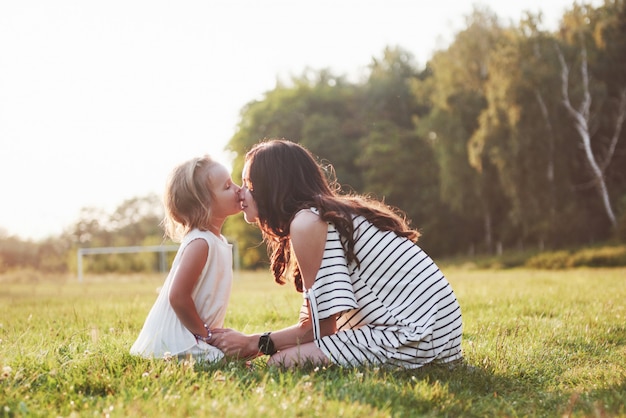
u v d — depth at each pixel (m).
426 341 2.99
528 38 28.30
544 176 27.92
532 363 3.39
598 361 3.61
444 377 2.94
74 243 44.94
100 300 9.16
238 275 26.70
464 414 2.44
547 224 27.80
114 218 48.56
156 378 2.60
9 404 2.32
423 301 3.03
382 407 2.31
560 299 6.73
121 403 2.22
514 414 2.42
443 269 26.98
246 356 3.16
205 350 3.12
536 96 27.62
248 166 3.26
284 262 3.49
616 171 30.38
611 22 29.58
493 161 28.20
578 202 29.03
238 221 41.19
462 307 6.22
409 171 39.62
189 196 3.21
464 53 32.59
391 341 2.98
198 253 3.14
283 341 3.12
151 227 49.25
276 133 43.75
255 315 5.81
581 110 28.09
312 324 3.03
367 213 3.12
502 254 30.42
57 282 23.78
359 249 3.04
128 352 3.16
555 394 2.81
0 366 2.74
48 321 5.29
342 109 45.84
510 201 31.39
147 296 10.19
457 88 32.03
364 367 2.90
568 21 30.27
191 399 2.30
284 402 2.23
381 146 39.56
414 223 38.53
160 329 3.18
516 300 6.76
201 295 3.21
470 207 32.12
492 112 28.20
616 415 2.32
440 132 32.00
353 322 3.13
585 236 28.55
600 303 6.03
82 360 2.94
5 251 38.88
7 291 14.66
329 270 2.98
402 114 43.75
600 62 29.31
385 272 3.04
